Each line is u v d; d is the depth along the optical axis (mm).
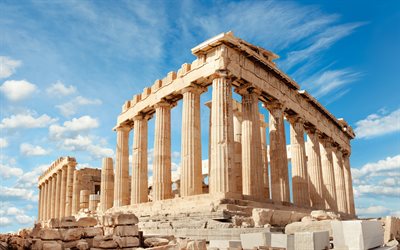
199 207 23594
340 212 41438
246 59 30188
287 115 36375
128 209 33469
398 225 20219
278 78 33844
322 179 39031
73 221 17188
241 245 14695
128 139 41625
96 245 15352
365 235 13758
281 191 31359
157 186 32438
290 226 16641
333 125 45594
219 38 27562
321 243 13086
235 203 24156
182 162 29625
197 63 30047
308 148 40062
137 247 15828
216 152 26453
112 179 43281
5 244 17922
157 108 34594
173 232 20688
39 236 16344
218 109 27203
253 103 30578
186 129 30016
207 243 17781
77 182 54594
